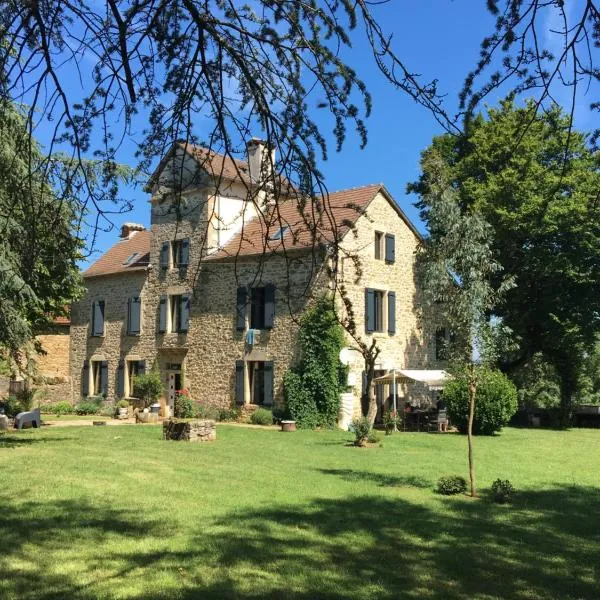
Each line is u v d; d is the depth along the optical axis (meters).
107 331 30.81
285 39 3.92
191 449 15.40
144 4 3.52
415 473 12.52
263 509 8.98
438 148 20.42
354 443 17.36
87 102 3.84
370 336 23.61
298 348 22.84
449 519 8.75
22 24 3.49
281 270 22.52
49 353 32.19
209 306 25.92
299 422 22.06
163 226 28.16
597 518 8.98
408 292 25.52
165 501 9.30
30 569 6.28
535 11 3.46
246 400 24.33
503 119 22.16
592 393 37.16
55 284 17.16
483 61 3.62
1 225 5.70
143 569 6.35
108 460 12.95
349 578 6.26
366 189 24.50
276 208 4.32
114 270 30.50
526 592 6.03
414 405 25.80
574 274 24.50
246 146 4.29
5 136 7.17
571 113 3.79
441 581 6.27
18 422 21.66
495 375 21.89
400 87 3.52
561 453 16.88
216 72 4.11
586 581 6.36
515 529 8.30
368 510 9.11
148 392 27.59
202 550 7.01
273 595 5.75
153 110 4.07
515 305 26.69
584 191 23.28
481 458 15.19
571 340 26.84
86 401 30.89
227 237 25.39
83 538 7.36
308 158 4.10
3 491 9.76
